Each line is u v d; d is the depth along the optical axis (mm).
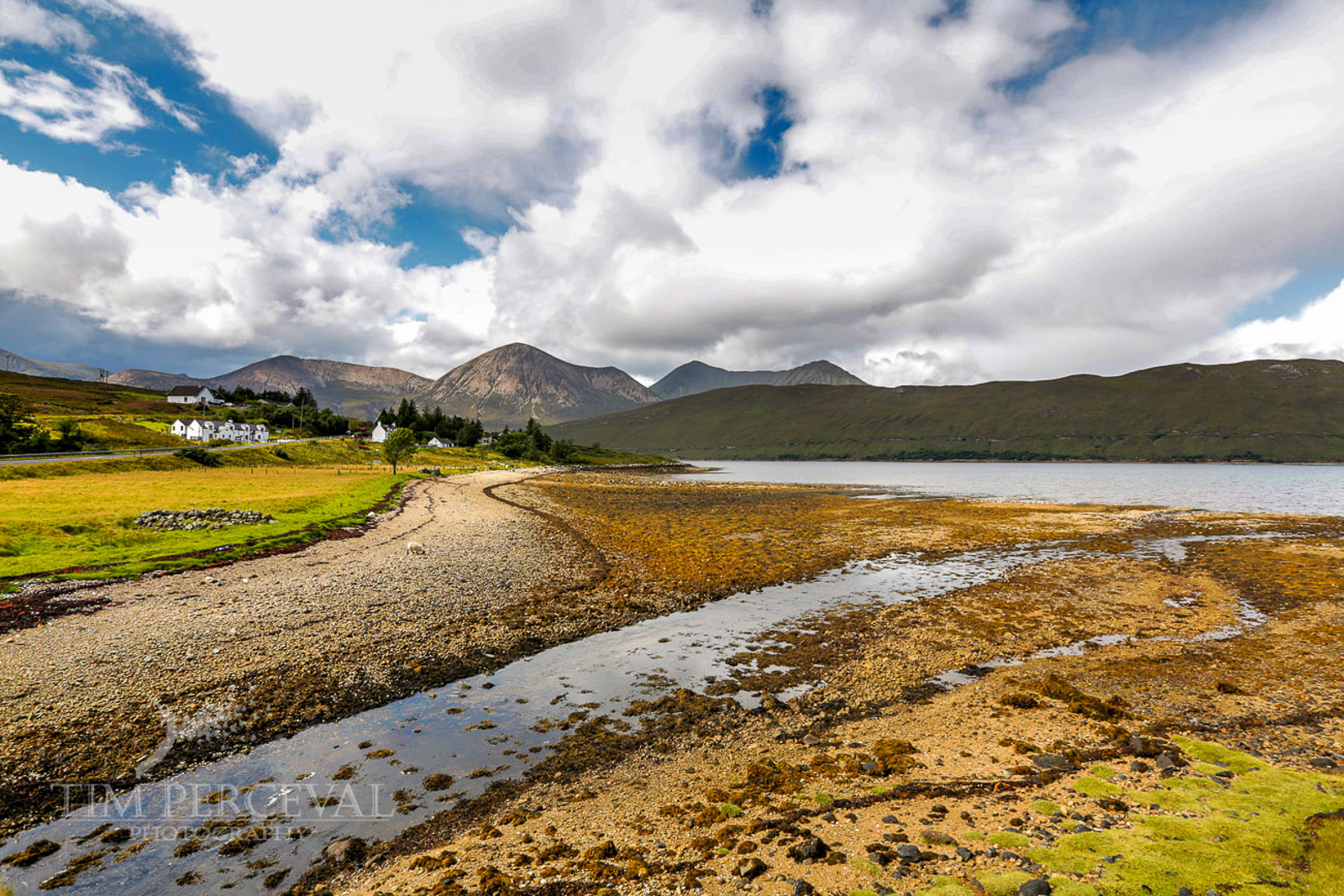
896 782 12711
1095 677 19203
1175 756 13508
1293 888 8383
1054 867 9195
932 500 85250
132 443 106500
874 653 21625
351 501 60219
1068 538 48094
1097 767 13148
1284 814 10555
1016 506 73875
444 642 21703
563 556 38562
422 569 32250
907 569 36312
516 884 9336
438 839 10938
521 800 12273
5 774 12555
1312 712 16141
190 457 92875
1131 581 32719
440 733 15297
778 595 29953
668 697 17766
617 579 32625
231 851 10555
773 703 17250
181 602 24312
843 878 9219
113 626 21250
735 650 22000
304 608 24297
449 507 65062
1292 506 74875
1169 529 52938
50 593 24797
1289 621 25203
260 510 47719
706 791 12555
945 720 16109
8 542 32219
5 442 82750
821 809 11586
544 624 24516
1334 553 39969
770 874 9383
